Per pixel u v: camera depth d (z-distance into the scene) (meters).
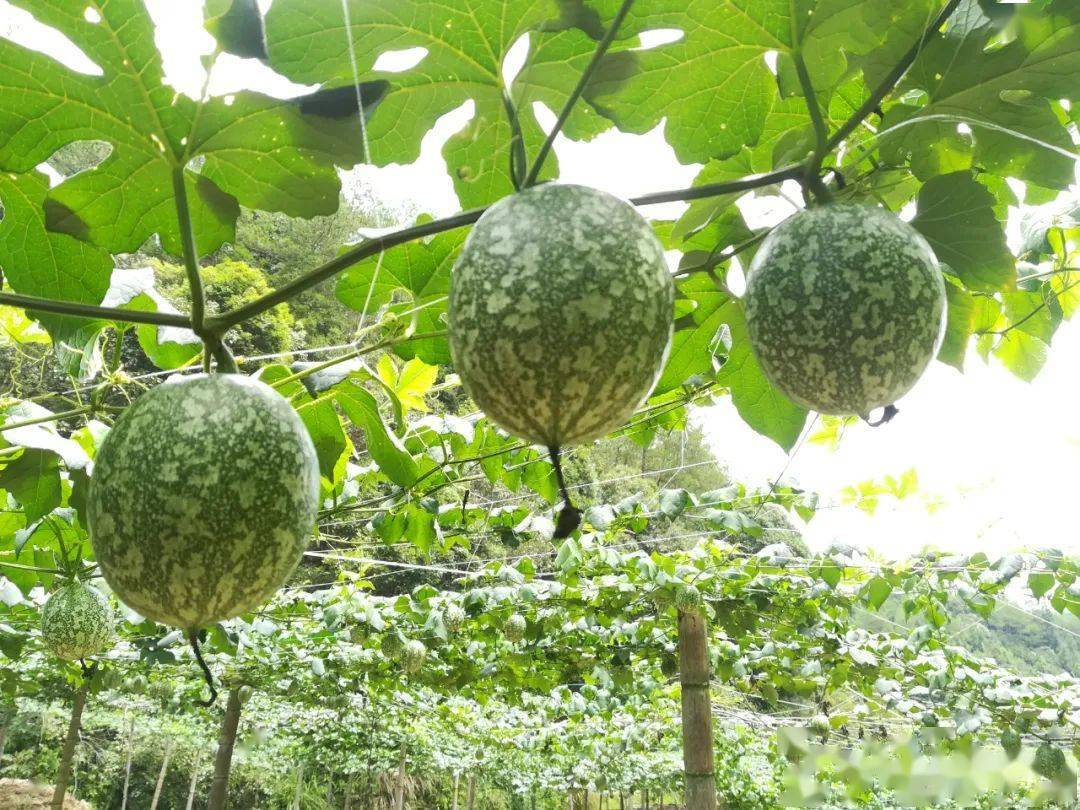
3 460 3.07
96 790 17.41
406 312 2.76
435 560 14.53
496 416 1.32
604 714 12.72
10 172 1.69
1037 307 2.85
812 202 1.66
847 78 1.81
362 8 1.65
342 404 3.25
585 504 9.70
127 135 1.63
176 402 1.37
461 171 1.83
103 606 4.09
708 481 21.22
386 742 15.06
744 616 6.60
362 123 1.61
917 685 8.01
